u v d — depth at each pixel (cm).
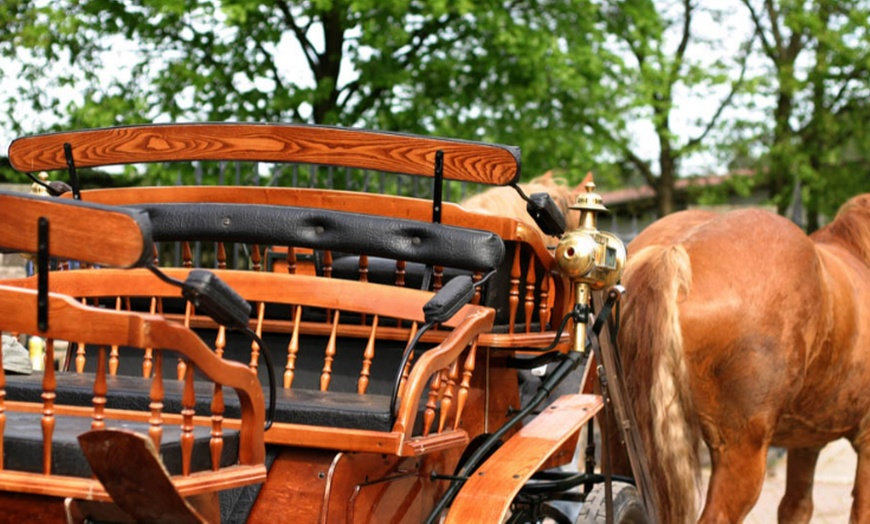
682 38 2059
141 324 205
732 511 432
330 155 310
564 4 1389
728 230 436
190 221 313
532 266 336
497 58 1355
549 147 1399
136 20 1211
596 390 472
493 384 340
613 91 1479
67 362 360
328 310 347
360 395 292
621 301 439
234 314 222
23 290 213
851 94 2078
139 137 324
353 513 260
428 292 304
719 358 425
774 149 1989
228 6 1133
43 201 206
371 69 1277
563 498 368
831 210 2109
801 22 1873
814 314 434
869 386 471
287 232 307
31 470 220
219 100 1250
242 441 236
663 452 417
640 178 2458
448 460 310
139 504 208
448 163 298
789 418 471
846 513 706
